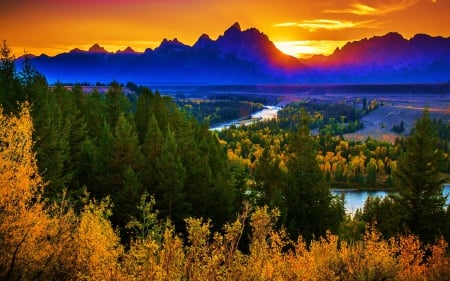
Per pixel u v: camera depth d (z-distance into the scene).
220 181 39.75
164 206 34.34
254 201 43.69
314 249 19.52
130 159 37.62
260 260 12.23
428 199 32.69
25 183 13.90
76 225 14.40
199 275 11.52
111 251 12.37
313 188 42.53
